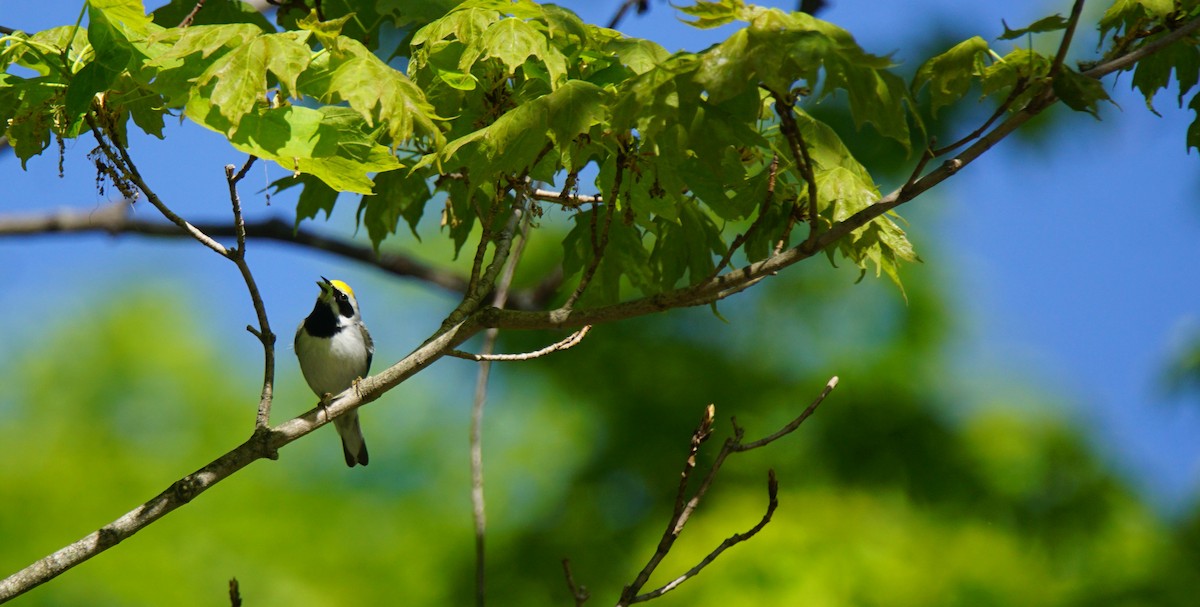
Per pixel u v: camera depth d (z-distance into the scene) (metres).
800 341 16.47
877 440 15.85
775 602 12.65
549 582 15.92
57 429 17.19
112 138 5.29
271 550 16.94
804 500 14.64
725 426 15.73
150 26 5.16
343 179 5.43
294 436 5.71
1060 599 14.84
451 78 5.88
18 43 5.20
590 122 5.34
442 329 6.02
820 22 5.11
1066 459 16.22
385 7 6.49
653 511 15.77
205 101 5.15
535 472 17.83
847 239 6.14
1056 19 5.53
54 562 5.18
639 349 16.05
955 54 5.86
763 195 6.32
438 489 18.17
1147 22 6.06
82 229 11.16
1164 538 16.20
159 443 17.56
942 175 5.48
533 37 5.45
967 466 15.91
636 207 6.52
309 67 5.30
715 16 5.17
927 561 14.48
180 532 16.56
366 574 17.12
